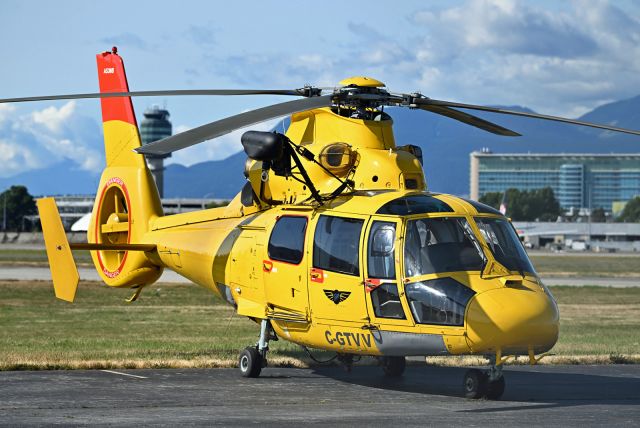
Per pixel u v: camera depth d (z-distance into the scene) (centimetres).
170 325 4816
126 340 3931
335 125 2642
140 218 3425
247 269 2766
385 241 2369
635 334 4662
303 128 2722
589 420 1994
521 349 2230
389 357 2770
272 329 2744
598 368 3069
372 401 2289
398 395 2405
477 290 2234
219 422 1928
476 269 2283
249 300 2780
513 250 2370
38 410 2072
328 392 2444
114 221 3541
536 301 2233
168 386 2491
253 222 2795
